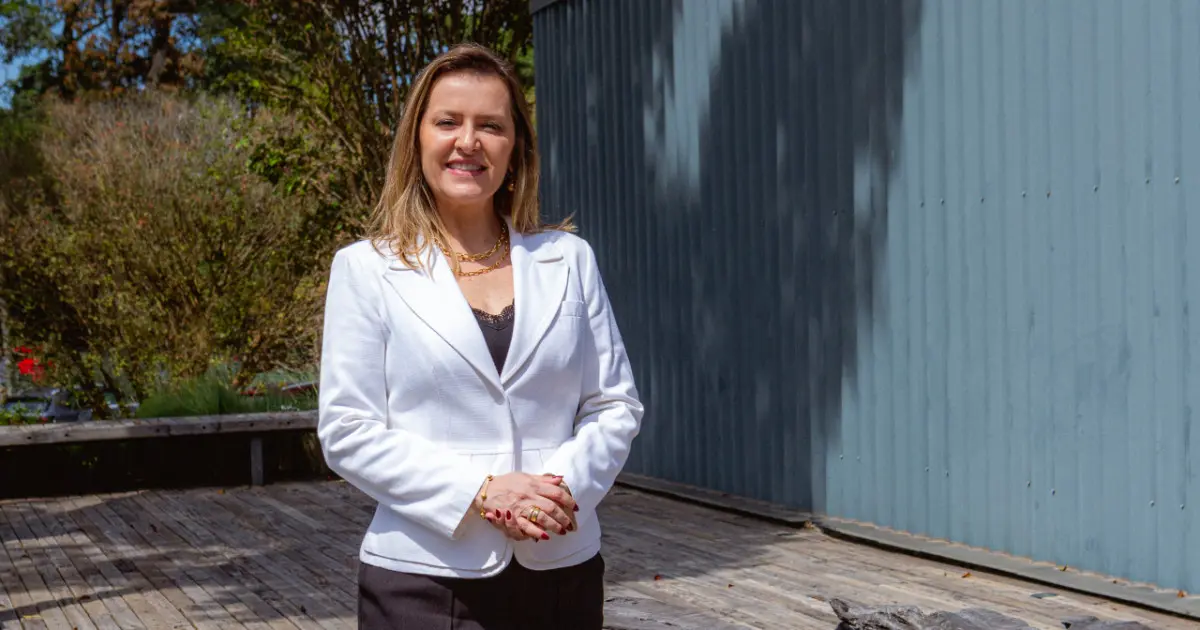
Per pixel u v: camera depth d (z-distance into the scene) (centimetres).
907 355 566
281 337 1162
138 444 865
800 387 638
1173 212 438
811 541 582
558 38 862
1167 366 443
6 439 791
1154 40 441
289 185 1173
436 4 1091
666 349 756
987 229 519
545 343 185
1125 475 462
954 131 533
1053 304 489
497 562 176
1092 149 468
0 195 1273
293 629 448
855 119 589
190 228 1135
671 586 498
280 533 649
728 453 701
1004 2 503
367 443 177
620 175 794
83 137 1381
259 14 1138
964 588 474
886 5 565
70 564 578
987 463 526
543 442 184
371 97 1136
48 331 1129
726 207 689
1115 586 455
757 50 658
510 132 188
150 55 2302
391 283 182
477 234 194
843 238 602
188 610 481
